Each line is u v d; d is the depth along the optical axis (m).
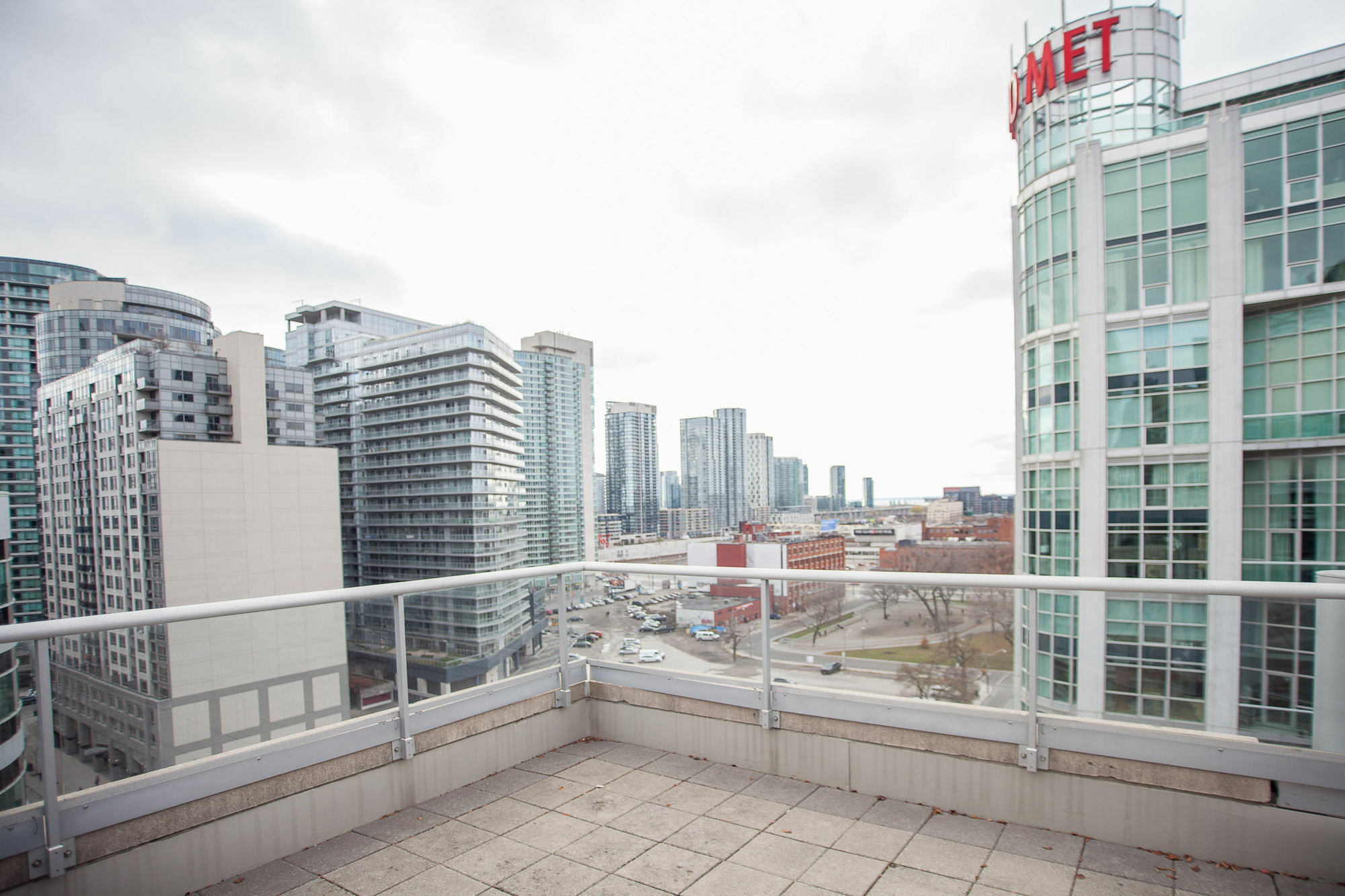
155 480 59.09
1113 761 3.08
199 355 63.25
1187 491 17.59
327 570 65.38
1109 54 18.94
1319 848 2.69
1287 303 16.58
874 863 2.93
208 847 2.89
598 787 3.91
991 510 172.12
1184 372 17.56
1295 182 16.33
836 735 3.81
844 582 3.78
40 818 2.47
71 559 77.25
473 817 3.54
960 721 3.44
